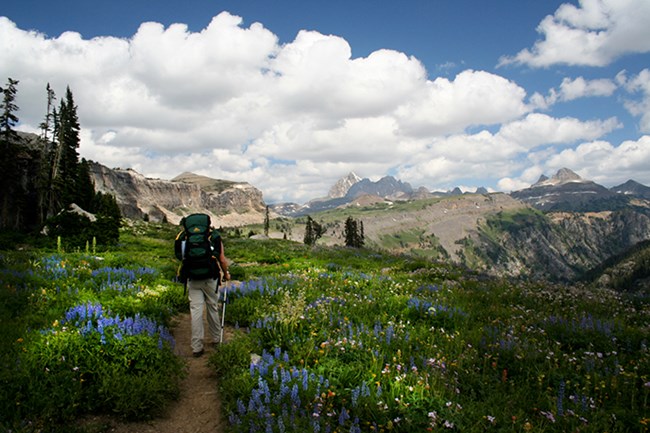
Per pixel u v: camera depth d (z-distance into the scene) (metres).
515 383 6.19
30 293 9.81
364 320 8.96
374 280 15.15
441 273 17.88
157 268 18.72
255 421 4.82
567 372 6.45
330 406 5.16
